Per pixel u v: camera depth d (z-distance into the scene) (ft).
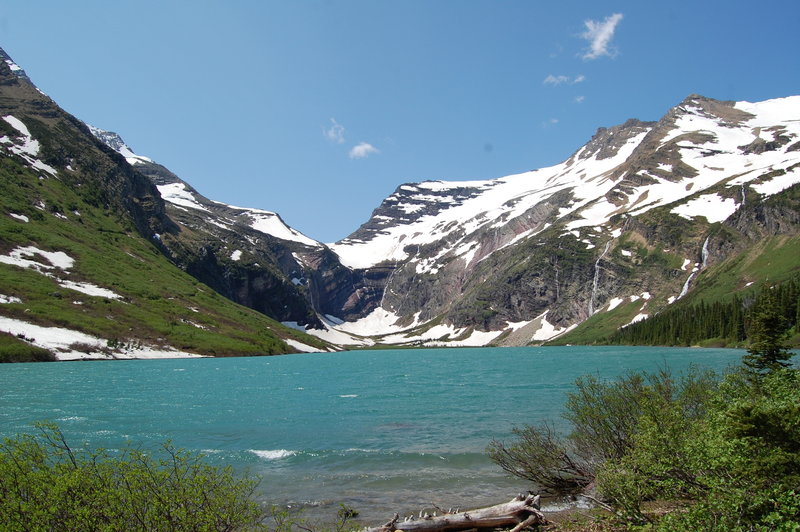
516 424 120.06
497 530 56.18
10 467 32.14
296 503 67.36
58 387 206.80
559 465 68.95
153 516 32.81
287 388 220.23
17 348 338.95
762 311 89.51
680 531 37.19
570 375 251.19
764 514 34.24
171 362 393.09
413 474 81.61
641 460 47.14
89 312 444.14
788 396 42.47
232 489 37.78
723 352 377.09
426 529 54.44
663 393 65.51
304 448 101.09
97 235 623.77
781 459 35.55
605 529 50.60
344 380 262.88
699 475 43.86
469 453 94.63
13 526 30.63
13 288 420.36
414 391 203.72
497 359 453.58
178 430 120.06
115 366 338.34
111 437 110.42
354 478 79.77
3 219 520.42
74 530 31.45
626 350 488.44
